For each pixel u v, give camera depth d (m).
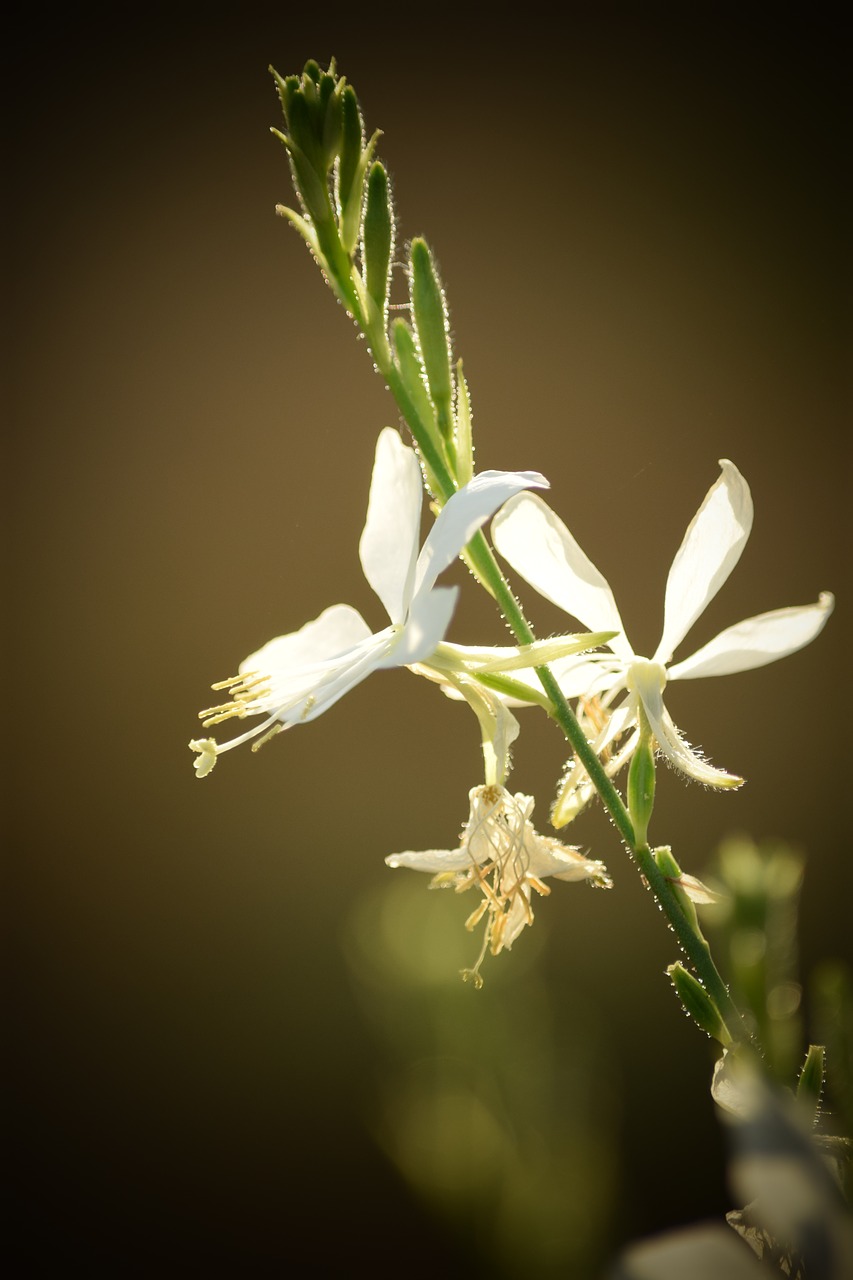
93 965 0.79
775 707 0.78
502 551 0.28
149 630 0.85
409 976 0.25
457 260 0.84
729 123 0.84
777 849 0.26
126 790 0.83
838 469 0.80
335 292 0.28
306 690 0.28
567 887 0.58
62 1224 0.68
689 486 0.81
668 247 0.83
